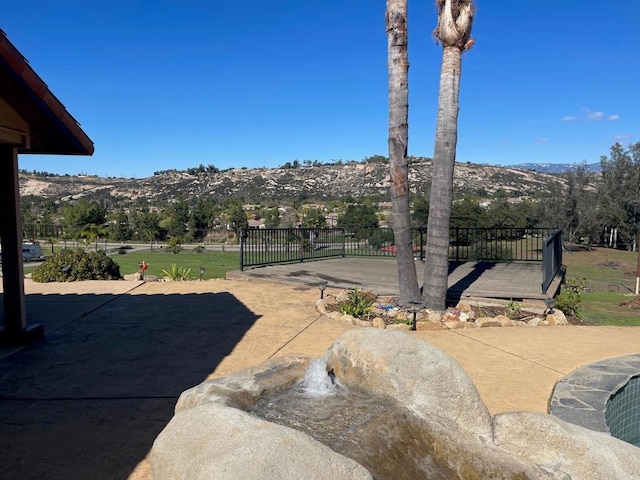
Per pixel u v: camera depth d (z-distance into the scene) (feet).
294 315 21.35
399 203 21.54
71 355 15.74
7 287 16.74
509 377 13.84
